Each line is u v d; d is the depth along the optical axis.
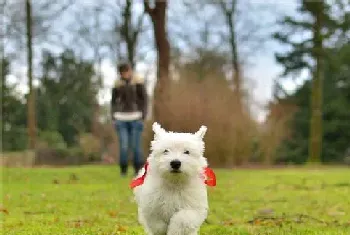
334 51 29.91
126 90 12.35
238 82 22.56
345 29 29.11
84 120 46.25
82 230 5.71
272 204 8.53
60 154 27.27
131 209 7.66
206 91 19.53
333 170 20.19
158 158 4.60
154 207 4.56
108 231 5.66
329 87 38.56
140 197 4.85
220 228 6.01
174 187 4.55
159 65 22.64
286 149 34.38
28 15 26.78
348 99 38.34
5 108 38.28
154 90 19.44
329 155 36.84
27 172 15.06
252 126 22.64
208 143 19.77
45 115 45.03
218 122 19.67
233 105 20.56
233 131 20.36
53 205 8.03
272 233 5.66
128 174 14.40
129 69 12.40
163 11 22.67
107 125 28.95
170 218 4.56
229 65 29.70
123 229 5.78
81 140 29.11
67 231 5.66
